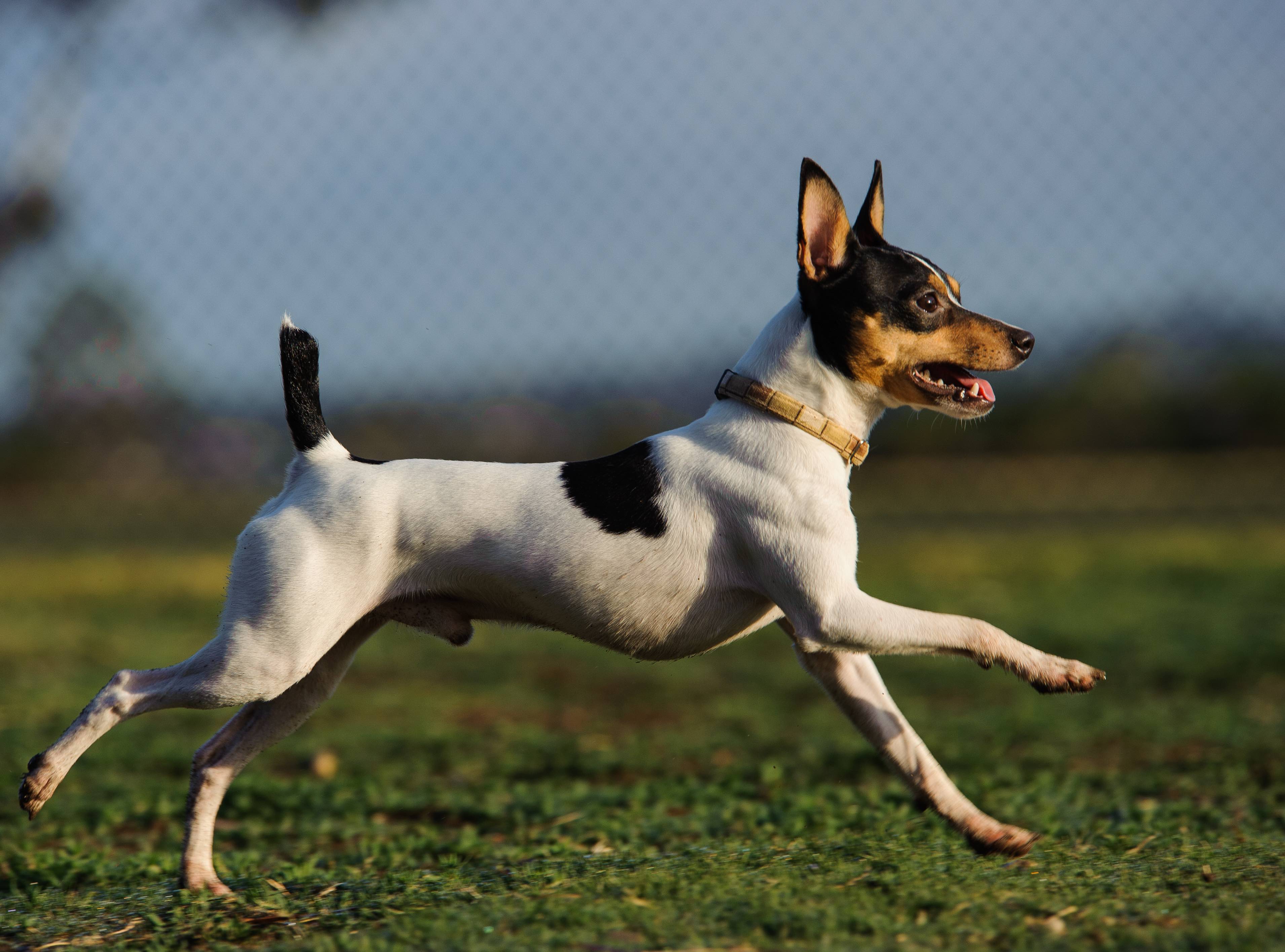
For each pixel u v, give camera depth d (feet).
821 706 27.71
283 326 15.38
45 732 24.85
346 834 17.67
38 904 14.05
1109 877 13.29
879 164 17.08
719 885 12.92
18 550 54.19
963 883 12.99
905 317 15.64
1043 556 47.16
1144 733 23.61
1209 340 66.03
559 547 14.96
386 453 57.11
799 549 14.89
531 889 13.37
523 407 57.67
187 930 12.70
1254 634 32.58
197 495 60.70
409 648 36.70
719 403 16.06
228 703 14.48
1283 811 16.94
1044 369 74.02
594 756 22.98
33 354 48.83
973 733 24.14
